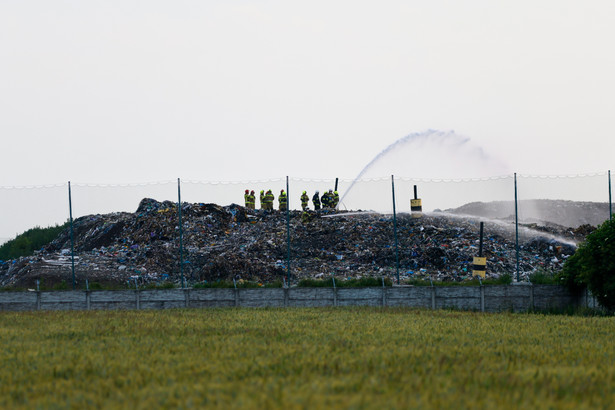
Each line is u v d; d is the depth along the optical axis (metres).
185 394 24.64
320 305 60.53
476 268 64.75
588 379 27.39
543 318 51.69
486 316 52.78
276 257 74.88
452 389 24.88
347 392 24.59
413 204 65.31
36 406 23.84
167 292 59.44
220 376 27.80
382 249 75.94
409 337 39.59
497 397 23.80
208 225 82.19
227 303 60.12
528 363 31.59
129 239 80.19
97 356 33.16
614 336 42.06
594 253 57.28
